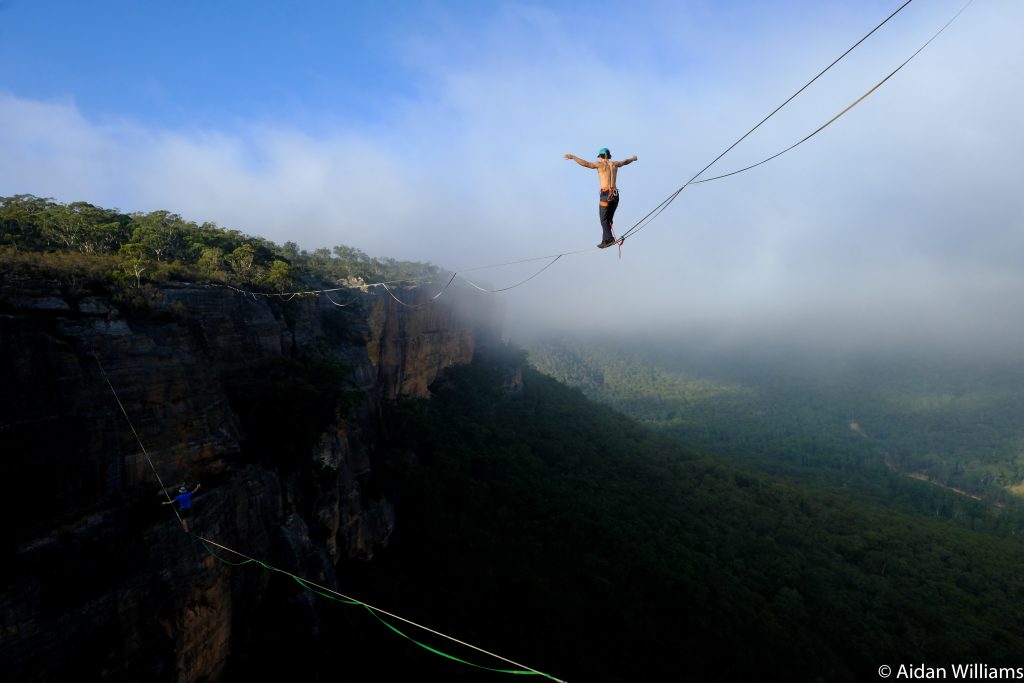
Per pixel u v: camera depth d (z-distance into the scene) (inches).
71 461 776.9
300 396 1272.1
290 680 989.2
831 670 1615.4
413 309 2401.6
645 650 1409.9
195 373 1038.4
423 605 1318.9
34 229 1250.0
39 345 766.5
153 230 1487.5
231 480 1013.8
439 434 2121.1
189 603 848.9
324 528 1250.6
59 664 684.1
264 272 1593.3
